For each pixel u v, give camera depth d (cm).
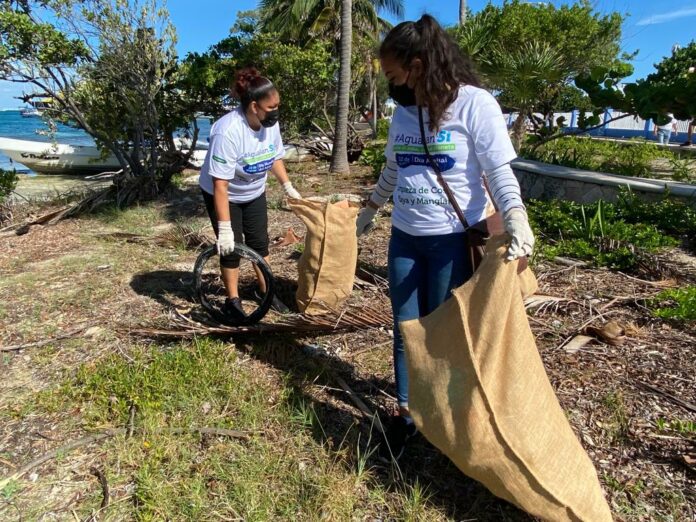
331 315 376
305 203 386
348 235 384
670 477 237
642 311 398
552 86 995
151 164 898
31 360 359
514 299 198
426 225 230
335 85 1459
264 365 342
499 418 197
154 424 277
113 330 394
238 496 234
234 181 385
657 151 1349
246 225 412
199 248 600
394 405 300
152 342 375
